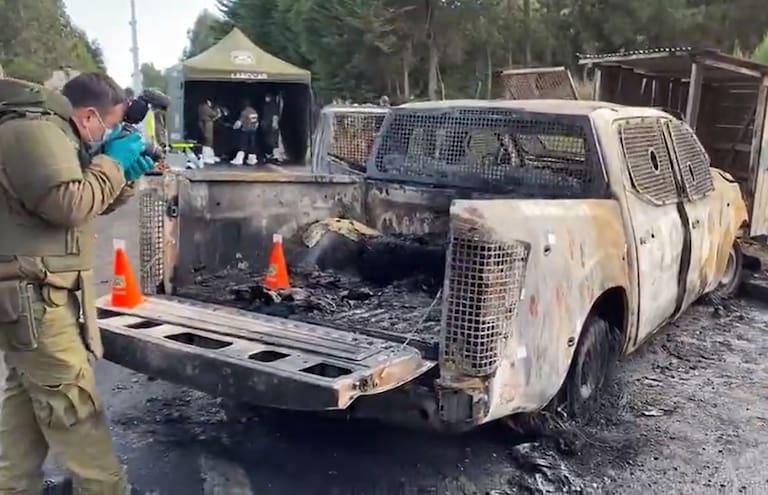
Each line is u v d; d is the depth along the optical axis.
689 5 23.28
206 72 18.17
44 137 2.57
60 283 2.71
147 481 3.52
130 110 2.95
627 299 4.22
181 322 3.72
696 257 5.33
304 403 2.96
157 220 4.29
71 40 47.56
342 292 4.57
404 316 4.07
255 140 19.00
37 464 3.09
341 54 27.80
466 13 25.05
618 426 4.24
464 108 4.96
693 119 8.35
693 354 5.52
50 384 2.77
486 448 3.94
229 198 4.64
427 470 3.70
